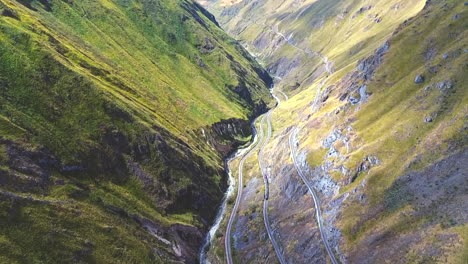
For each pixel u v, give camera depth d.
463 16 134.38
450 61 122.06
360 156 117.38
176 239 115.38
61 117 116.69
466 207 84.81
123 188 117.44
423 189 95.88
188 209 129.75
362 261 92.75
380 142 116.25
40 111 113.31
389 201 100.12
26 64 120.19
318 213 115.00
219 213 140.38
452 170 94.38
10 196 89.75
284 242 113.75
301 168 137.12
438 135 103.88
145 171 125.19
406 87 127.94
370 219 100.25
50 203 95.25
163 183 127.06
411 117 116.38
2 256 79.81
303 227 113.31
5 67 116.31
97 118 123.62
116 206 108.75
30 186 95.81
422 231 87.38
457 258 76.88
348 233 101.38
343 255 97.69
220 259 117.44
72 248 90.25
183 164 138.62
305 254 105.81
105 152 119.06
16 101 110.88
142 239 105.94
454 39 130.38
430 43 135.50
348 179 115.31
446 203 88.94
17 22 136.12
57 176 103.62
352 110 139.75
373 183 107.31
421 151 103.88
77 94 124.69
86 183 108.62
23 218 88.38
